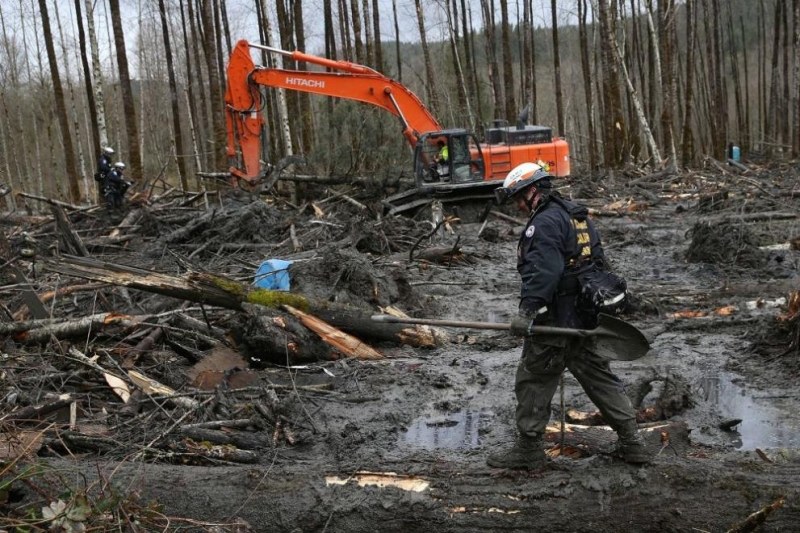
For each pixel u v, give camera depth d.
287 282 8.45
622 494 4.02
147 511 3.92
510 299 9.66
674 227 15.09
